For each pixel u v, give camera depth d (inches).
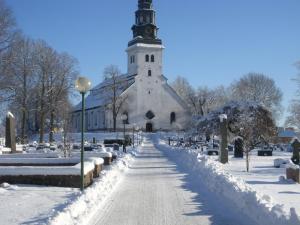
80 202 575.2
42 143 2748.5
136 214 569.3
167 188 818.8
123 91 4525.1
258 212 522.9
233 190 660.1
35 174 855.1
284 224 449.4
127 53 4909.0
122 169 1152.8
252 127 1644.9
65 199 682.8
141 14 4788.4
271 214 486.0
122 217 550.6
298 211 562.6
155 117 4675.2
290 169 909.8
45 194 735.1
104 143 3326.8
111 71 4475.9
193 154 1354.6
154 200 679.1
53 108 3120.1
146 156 1966.0
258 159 1740.9
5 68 2554.1
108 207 617.3
